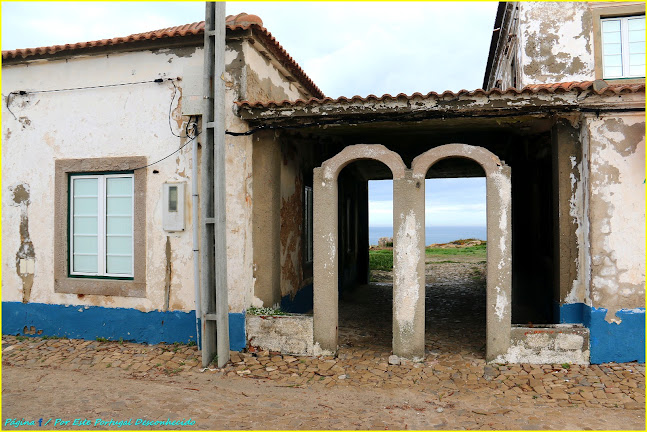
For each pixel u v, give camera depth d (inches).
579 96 227.0
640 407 191.9
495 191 235.9
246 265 266.8
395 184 243.3
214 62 254.2
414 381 223.0
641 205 231.6
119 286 285.9
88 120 292.0
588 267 237.6
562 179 245.9
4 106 307.1
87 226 297.3
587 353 233.0
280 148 285.9
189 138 274.2
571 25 320.8
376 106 242.7
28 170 303.1
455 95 233.8
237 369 241.4
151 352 267.3
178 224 273.6
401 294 243.3
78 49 285.9
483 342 276.8
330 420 186.9
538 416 187.0
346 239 446.9
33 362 257.3
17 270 304.5
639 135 231.6
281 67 320.2
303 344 256.4
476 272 588.1
